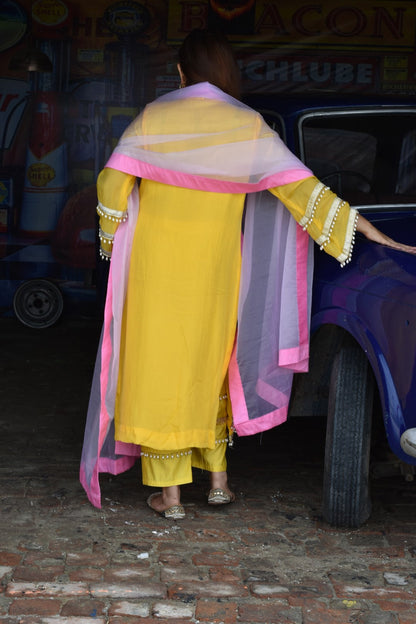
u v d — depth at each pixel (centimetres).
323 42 877
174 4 869
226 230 321
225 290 327
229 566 305
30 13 863
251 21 874
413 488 389
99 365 334
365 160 396
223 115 314
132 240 328
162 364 326
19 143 871
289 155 315
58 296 830
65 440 458
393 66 882
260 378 340
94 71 873
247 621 266
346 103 409
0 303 880
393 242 307
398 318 280
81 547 317
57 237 875
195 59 325
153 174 313
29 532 329
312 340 346
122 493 376
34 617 264
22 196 873
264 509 361
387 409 285
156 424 330
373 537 333
